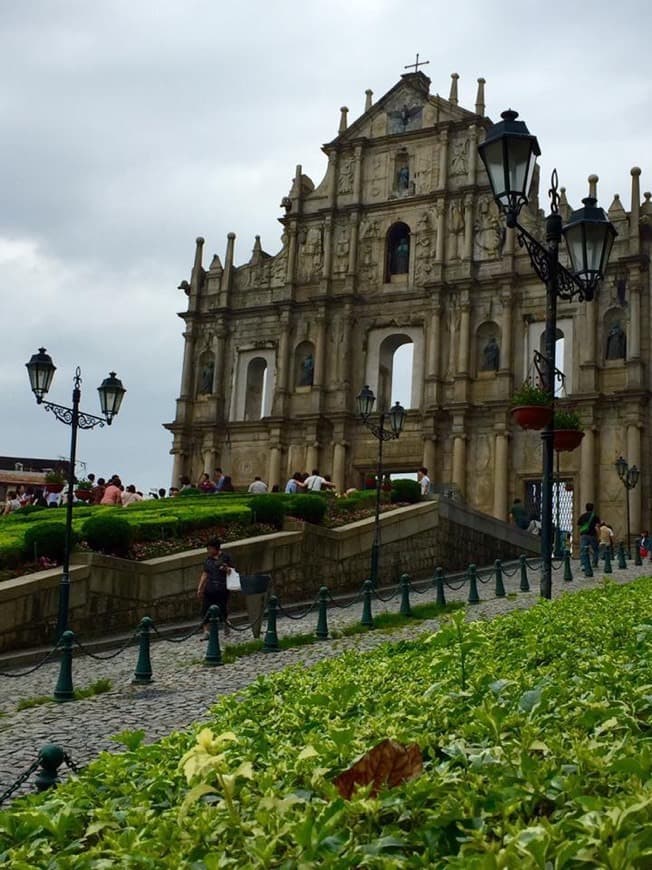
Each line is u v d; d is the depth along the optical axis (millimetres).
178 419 65812
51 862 4949
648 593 19078
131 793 6195
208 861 4379
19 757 12664
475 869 3896
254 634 23734
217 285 67062
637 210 54750
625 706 6887
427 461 57500
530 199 59281
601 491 53406
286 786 5707
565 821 4328
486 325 58344
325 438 61438
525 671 10125
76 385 24625
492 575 38812
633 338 53562
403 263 62125
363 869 4395
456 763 5871
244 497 40719
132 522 29703
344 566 33406
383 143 63688
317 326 62875
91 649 23016
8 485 99688
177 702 16062
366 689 10547
